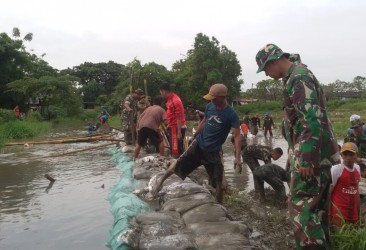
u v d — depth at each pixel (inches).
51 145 640.4
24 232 195.5
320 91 127.6
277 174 243.9
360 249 142.9
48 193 279.7
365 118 1176.8
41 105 1631.4
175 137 339.6
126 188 259.8
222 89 207.3
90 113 1857.8
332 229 169.5
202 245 148.8
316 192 125.5
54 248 173.2
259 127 1016.2
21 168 401.1
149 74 1663.4
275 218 203.8
